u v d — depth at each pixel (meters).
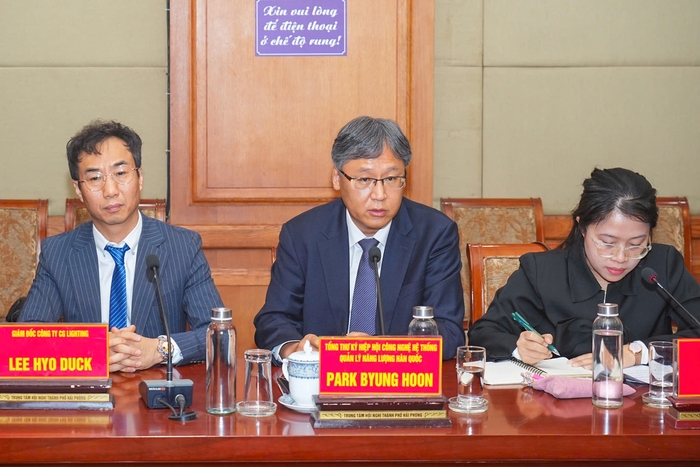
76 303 2.43
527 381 1.91
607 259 2.20
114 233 2.43
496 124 4.56
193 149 4.17
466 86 4.53
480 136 4.57
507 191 4.59
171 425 1.54
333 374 1.59
